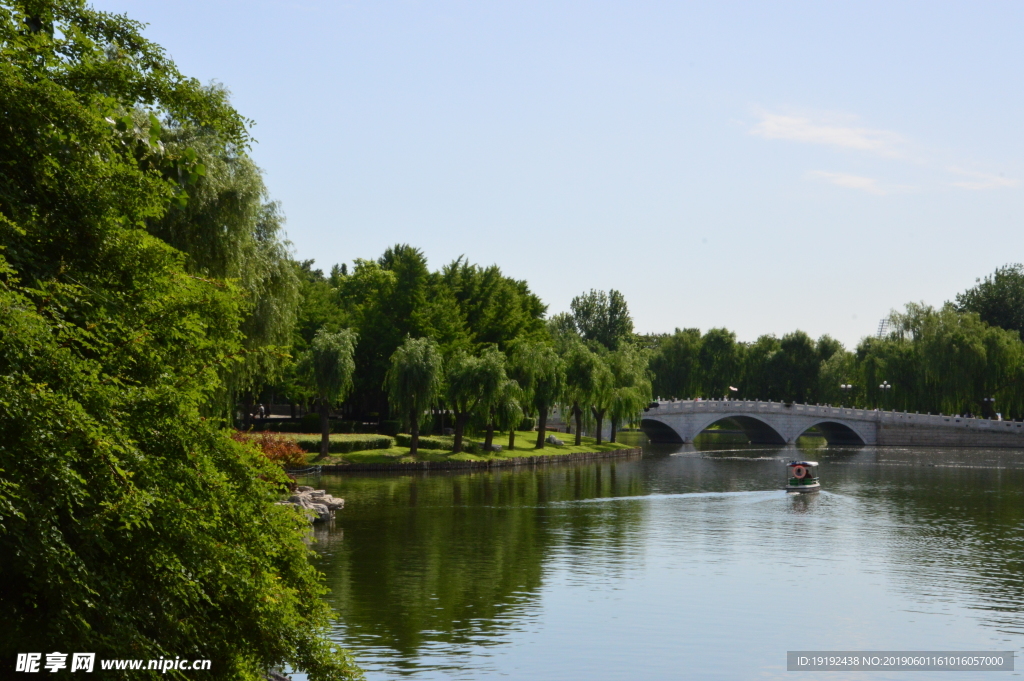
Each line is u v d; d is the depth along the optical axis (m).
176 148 22.45
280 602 13.82
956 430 122.44
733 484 67.81
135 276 13.51
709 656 25.00
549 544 40.50
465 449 81.31
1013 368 120.31
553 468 81.06
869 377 131.62
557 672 23.36
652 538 42.66
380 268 109.38
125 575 11.70
